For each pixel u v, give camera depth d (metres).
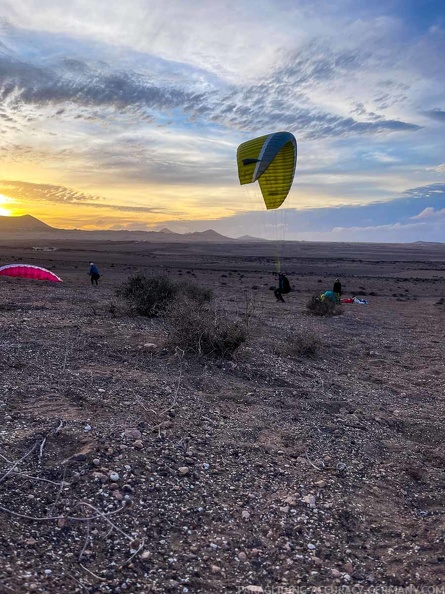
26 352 9.70
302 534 4.86
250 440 7.09
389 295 40.31
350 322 21.27
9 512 4.51
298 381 10.69
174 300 15.93
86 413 7.02
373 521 5.26
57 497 4.86
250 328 13.65
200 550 4.46
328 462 6.61
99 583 3.85
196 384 9.41
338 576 4.29
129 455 5.84
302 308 25.69
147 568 4.12
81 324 13.44
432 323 23.11
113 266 61.81
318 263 104.31
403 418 8.93
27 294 21.41
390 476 6.39
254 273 63.84
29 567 3.85
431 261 137.25
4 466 5.25
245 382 10.12
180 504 5.11
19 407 6.97
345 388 10.65
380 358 14.45
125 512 4.81
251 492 5.56
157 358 10.66
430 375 12.58
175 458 6.04
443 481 6.39
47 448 5.79
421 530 5.14
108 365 9.72
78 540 4.35
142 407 7.57
